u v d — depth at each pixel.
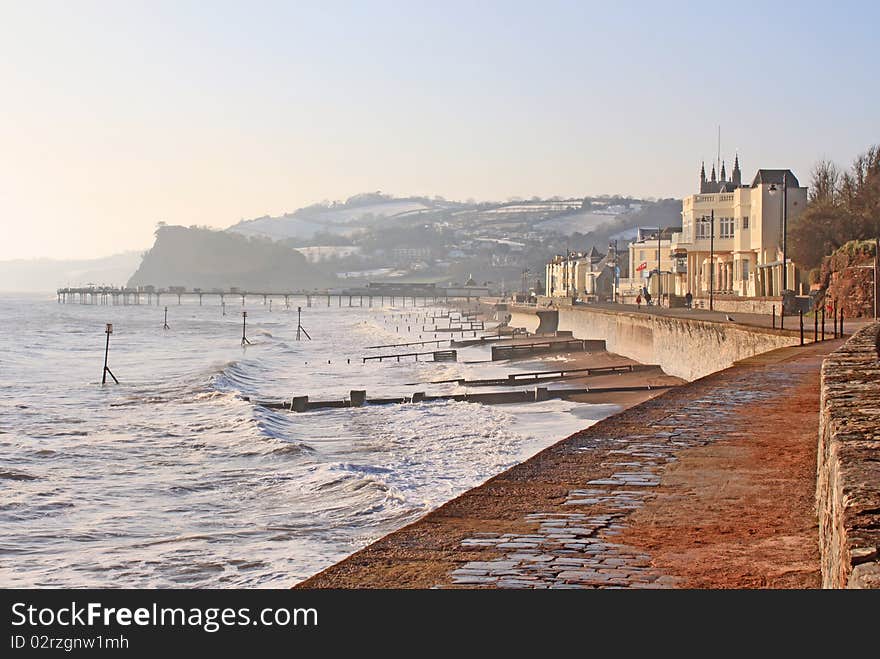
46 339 127.12
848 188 92.38
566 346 86.06
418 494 26.50
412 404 49.03
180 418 44.66
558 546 9.76
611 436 16.06
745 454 14.36
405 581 8.73
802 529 10.31
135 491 28.02
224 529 23.25
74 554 21.08
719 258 107.94
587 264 192.62
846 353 18.81
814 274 72.88
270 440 36.12
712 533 10.22
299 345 118.19
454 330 145.38
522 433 38.44
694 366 54.41
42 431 40.50
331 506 25.47
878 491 6.88
